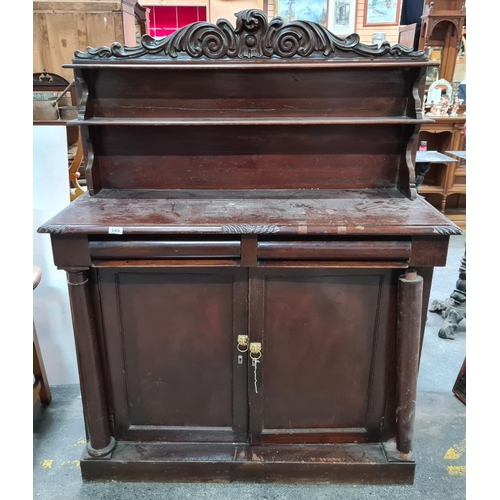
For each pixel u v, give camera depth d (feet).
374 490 4.62
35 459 5.06
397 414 4.46
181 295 4.18
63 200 5.82
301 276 4.08
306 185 4.90
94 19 10.91
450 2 11.84
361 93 4.57
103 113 4.58
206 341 4.35
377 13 12.16
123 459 4.60
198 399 4.58
